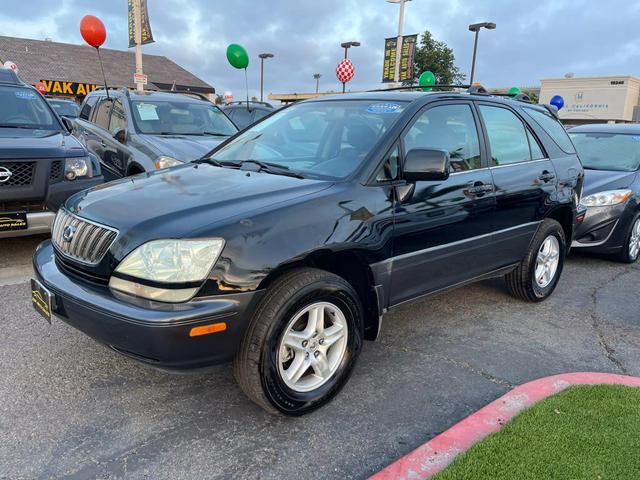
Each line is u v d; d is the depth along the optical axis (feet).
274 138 12.98
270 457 8.44
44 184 16.55
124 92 26.27
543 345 13.12
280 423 9.36
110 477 7.84
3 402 9.57
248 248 8.38
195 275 8.00
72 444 8.53
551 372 11.68
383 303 10.78
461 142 12.62
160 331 7.80
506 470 7.68
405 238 10.81
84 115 30.73
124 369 10.95
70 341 12.00
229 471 8.07
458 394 10.58
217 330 8.16
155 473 7.95
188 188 10.14
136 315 7.86
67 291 8.81
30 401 9.64
